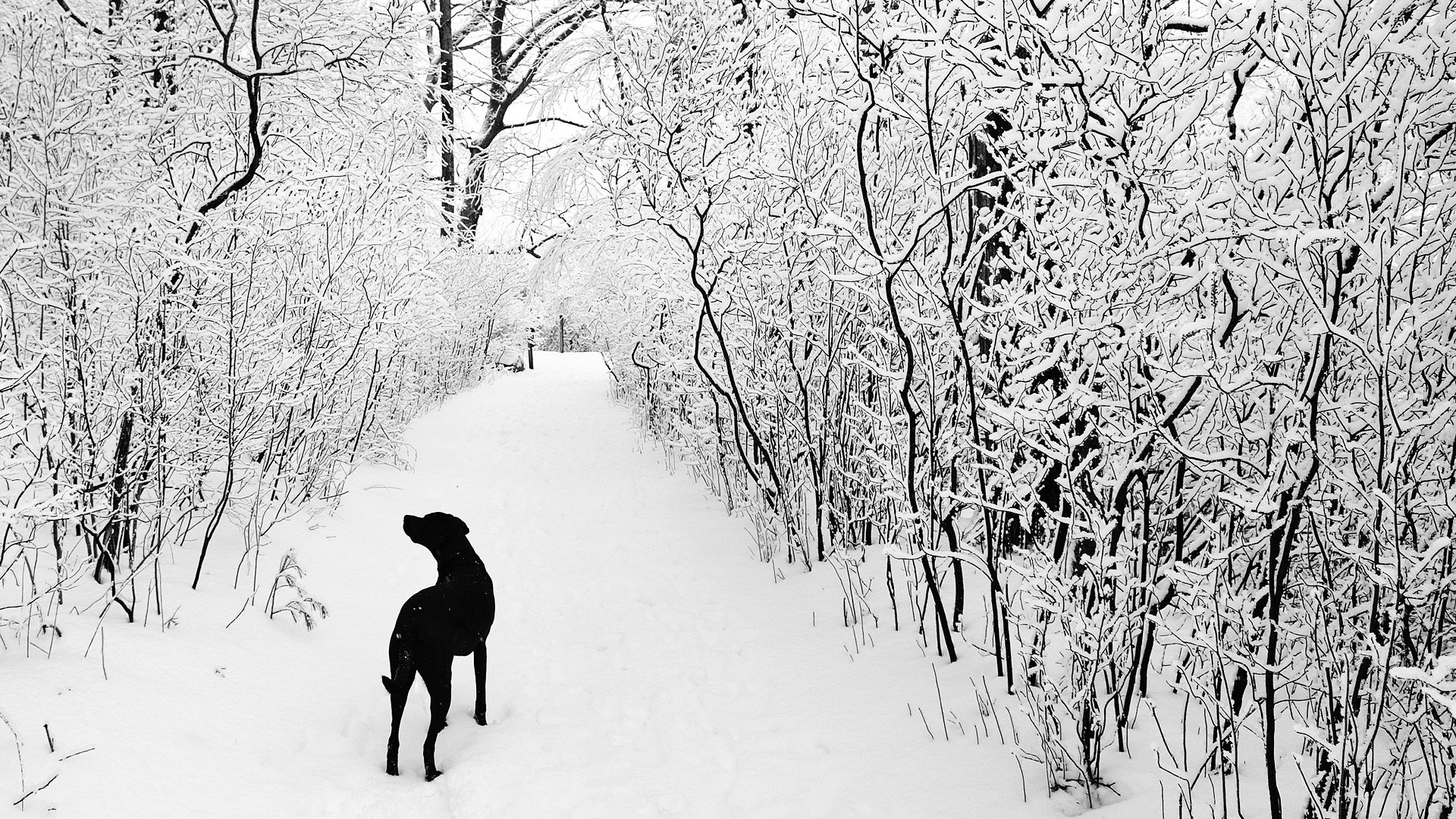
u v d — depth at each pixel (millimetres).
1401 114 2885
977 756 3816
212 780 3611
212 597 5172
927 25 4207
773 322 6492
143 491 5164
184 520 6141
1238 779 3119
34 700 3664
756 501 7387
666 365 8766
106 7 5375
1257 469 3182
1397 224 2857
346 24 5848
